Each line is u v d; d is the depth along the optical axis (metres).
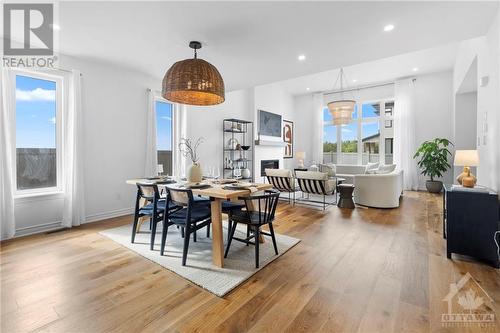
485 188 2.64
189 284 2.06
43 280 2.11
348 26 2.74
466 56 4.49
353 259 2.54
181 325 1.58
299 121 9.44
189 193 2.38
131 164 4.38
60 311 1.70
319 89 8.66
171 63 3.91
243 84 5.02
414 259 2.53
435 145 6.36
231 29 2.82
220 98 2.95
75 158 3.57
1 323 1.59
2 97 2.97
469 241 2.46
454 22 2.65
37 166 3.46
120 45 3.24
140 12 2.47
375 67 6.50
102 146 3.98
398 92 7.37
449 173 6.87
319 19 2.60
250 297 1.88
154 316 1.66
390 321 1.61
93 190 3.91
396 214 4.37
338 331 1.52
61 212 3.58
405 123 7.26
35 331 1.52
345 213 4.46
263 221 2.47
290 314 1.68
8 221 3.03
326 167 7.21
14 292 1.92
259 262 2.45
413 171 7.21
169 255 2.63
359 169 7.74
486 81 2.96
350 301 1.82
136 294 1.91
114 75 4.10
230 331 1.52
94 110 3.87
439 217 4.16
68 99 3.57
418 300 1.83
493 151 2.69
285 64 3.90
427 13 2.48
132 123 4.37
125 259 2.53
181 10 2.44
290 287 2.02
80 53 3.51
